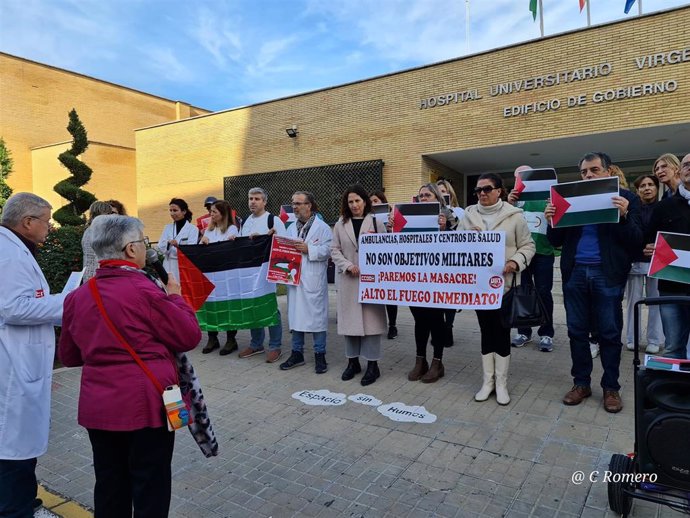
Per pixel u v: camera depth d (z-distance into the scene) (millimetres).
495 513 2688
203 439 2420
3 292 2414
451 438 3604
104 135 29562
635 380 2430
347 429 3850
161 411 2057
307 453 3490
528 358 5504
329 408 4293
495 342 4223
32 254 2689
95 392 2049
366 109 14891
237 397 4672
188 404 2355
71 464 3541
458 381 4836
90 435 2158
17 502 2508
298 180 16469
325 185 15773
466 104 13039
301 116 16359
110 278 2090
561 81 11594
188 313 2189
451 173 16297
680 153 13398
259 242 5855
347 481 3096
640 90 10633
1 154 21547
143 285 2094
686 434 2268
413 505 2803
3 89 25391
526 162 15086
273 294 5816
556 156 14094
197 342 2197
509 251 4121
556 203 3818
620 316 3906
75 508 2969
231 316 5992
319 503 2871
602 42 11031
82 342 2070
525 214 5672
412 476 3111
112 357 2035
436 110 13547
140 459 2082
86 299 2072
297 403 4449
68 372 5773
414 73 13891
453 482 3021
